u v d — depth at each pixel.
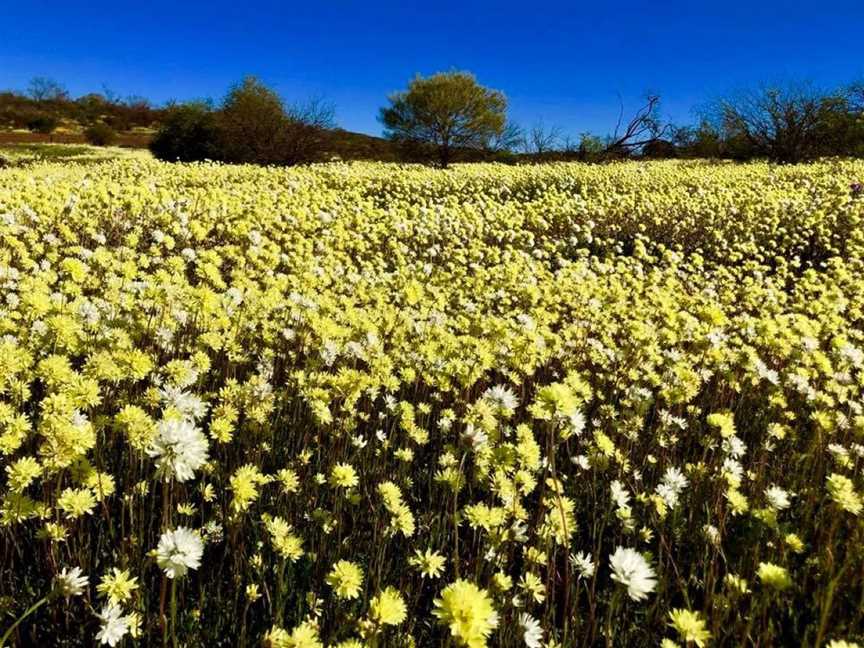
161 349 4.53
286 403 4.19
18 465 2.26
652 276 9.98
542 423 3.95
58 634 2.38
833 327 6.87
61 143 52.91
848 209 15.05
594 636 2.46
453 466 3.31
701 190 18.36
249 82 35.59
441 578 2.83
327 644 2.38
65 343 3.85
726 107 37.06
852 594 2.60
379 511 3.16
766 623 2.60
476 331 5.21
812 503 3.30
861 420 3.70
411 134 46.38
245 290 6.76
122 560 2.50
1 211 9.24
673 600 2.91
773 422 4.55
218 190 13.99
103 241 8.38
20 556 2.64
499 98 46.09
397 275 9.23
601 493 3.71
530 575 2.47
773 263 12.87
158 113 79.50
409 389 4.89
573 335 6.50
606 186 21.05
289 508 3.23
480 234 13.70
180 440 1.99
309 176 21.30
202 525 2.87
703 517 3.46
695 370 5.54
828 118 34.94
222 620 2.64
